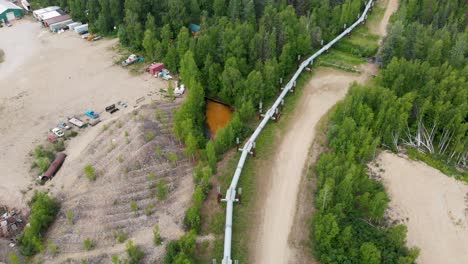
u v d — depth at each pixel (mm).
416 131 81250
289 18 111250
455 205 69500
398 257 57906
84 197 73312
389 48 97750
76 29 137375
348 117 75250
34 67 120250
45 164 83500
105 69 117562
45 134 94125
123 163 76750
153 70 112250
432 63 94000
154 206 69062
